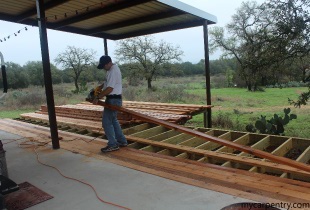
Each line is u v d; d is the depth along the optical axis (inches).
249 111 490.6
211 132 228.2
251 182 114.3
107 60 155.5
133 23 269.6
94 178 127.6
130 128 231.3
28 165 150.8
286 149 184.9
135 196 107.2
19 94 775.7
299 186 108.6
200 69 1808.6
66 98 782.5
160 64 965.2
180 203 99.3
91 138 203.8
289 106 538.3
